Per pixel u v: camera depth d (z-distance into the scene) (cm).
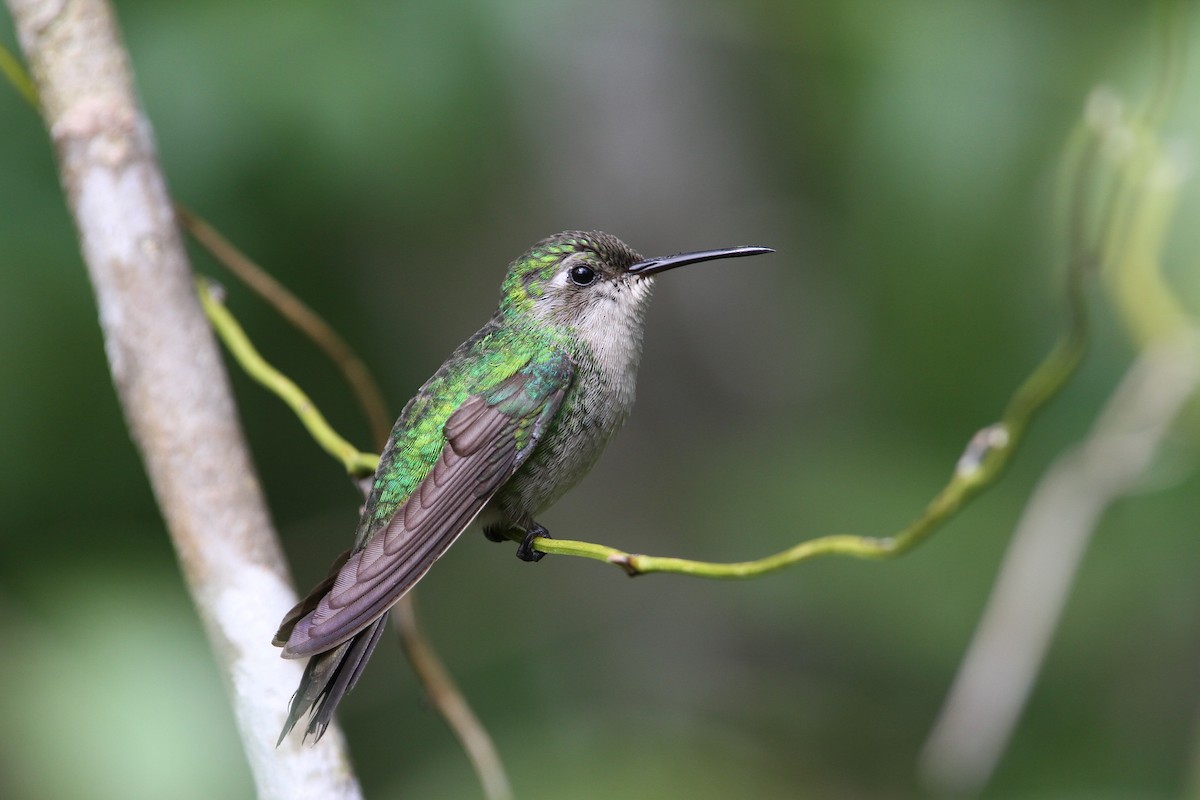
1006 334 1096
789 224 1361
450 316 1210
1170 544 1052
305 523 1144
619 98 1333
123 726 768
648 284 792
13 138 884
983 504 1152
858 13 1071
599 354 758
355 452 700
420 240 1139
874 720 1191
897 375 1209
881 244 1119
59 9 607
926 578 1151
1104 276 754
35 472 930
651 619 1303
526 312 760
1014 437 591
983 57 997
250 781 781
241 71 866
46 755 756
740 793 1112
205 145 862
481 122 901
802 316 1377
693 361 1423
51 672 786
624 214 1346
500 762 1099
